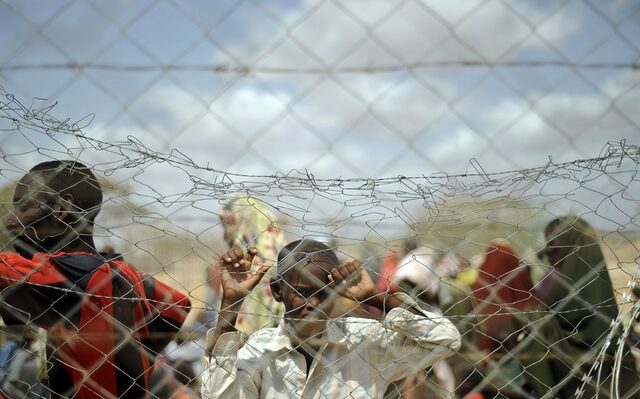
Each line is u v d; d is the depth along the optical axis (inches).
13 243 111.3
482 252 120.2
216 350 105.8
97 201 111.1
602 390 116.1
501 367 131.3
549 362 128.1
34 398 115.0
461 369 134.4
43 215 108.2
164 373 116.5
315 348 110.3
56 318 109.7
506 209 109.2
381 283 122.6
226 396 106.0
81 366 109.4
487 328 130.5
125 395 111.5
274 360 109.7
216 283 120.0
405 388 120.5
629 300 113.9
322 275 108.3
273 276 114.5
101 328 109.2
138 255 118.3
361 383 109.4
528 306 127.3
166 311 115.7
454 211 106.1
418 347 111.8
